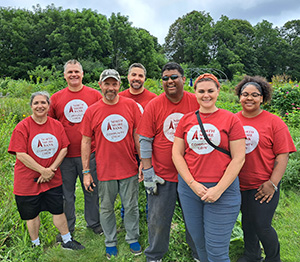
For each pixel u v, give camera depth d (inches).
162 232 98.4
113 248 112.0
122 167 107.0
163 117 95.3
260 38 2143.2
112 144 105.4
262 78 94.4
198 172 79.1
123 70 1266.0
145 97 133.0
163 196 96.6
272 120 90.0
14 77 1224.8
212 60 1824.6
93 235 126.6
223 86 734.5
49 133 107.5
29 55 1266.0
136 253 111.7
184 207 84.2
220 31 1962.4
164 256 108.1
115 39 1341.0
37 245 113.1
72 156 122.3
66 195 124.6
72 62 121.6
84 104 123.2
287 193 159.5
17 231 118.7
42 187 105.9
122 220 136.3
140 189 150.3
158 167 97.2
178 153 83.7
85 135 108.8
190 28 2117.4
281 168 87.5
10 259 106.7
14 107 319.6
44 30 1267.2
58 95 124.1
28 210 105.2
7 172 181.0
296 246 113.4
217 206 77.9
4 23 1284.4
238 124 78.7
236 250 109.2
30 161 102.0
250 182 90.0
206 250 84.7
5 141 215.9
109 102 107.0
